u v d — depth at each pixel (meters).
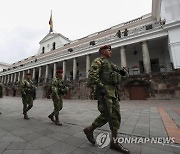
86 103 13.01
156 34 15.88
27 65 33.03
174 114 5.56
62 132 3.26
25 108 5.04
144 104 10.56
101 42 20.77
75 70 23.42
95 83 2.28
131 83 15.46
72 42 32.09
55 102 4.11
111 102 2.29
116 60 24.12
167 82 13.51
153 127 3.63
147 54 16.34
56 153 2.13
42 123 4.25
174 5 14.69
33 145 2.46
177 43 13.77
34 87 5.29
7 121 4.54
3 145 2.45
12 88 32.91
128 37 17.80
